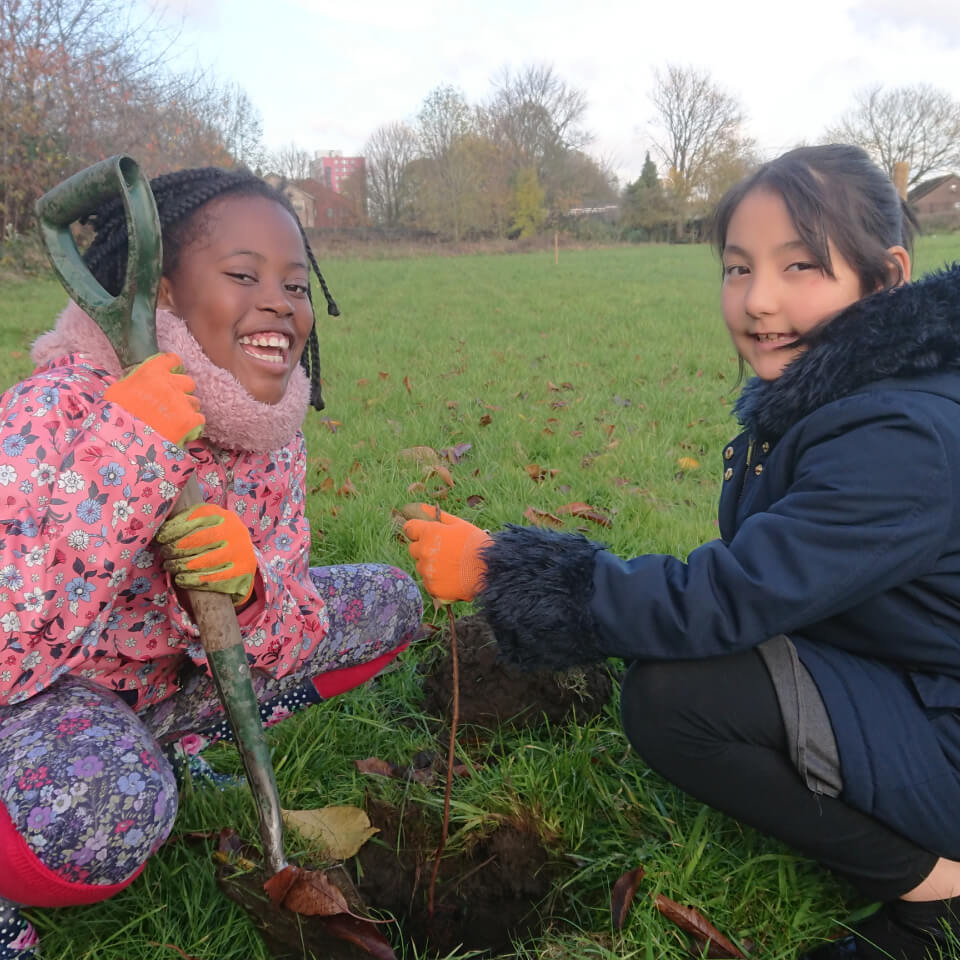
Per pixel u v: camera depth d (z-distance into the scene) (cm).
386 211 5481
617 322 1030
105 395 138
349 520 316
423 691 226
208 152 2175
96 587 136
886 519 134
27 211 1700
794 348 157
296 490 185
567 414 521
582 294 1410
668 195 5228
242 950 148
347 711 216
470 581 159
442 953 155
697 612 142
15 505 130
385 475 387
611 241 4938
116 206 160
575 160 5828
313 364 189
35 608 130
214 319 152
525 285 1599
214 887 156
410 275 1880
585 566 151
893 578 136
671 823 173
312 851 166
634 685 154
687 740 150
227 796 177
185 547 140
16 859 124
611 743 201
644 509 340
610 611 147
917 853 142
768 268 154
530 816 177
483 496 358
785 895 157
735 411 181
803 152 157
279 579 172
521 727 210
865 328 142
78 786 126
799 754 142
